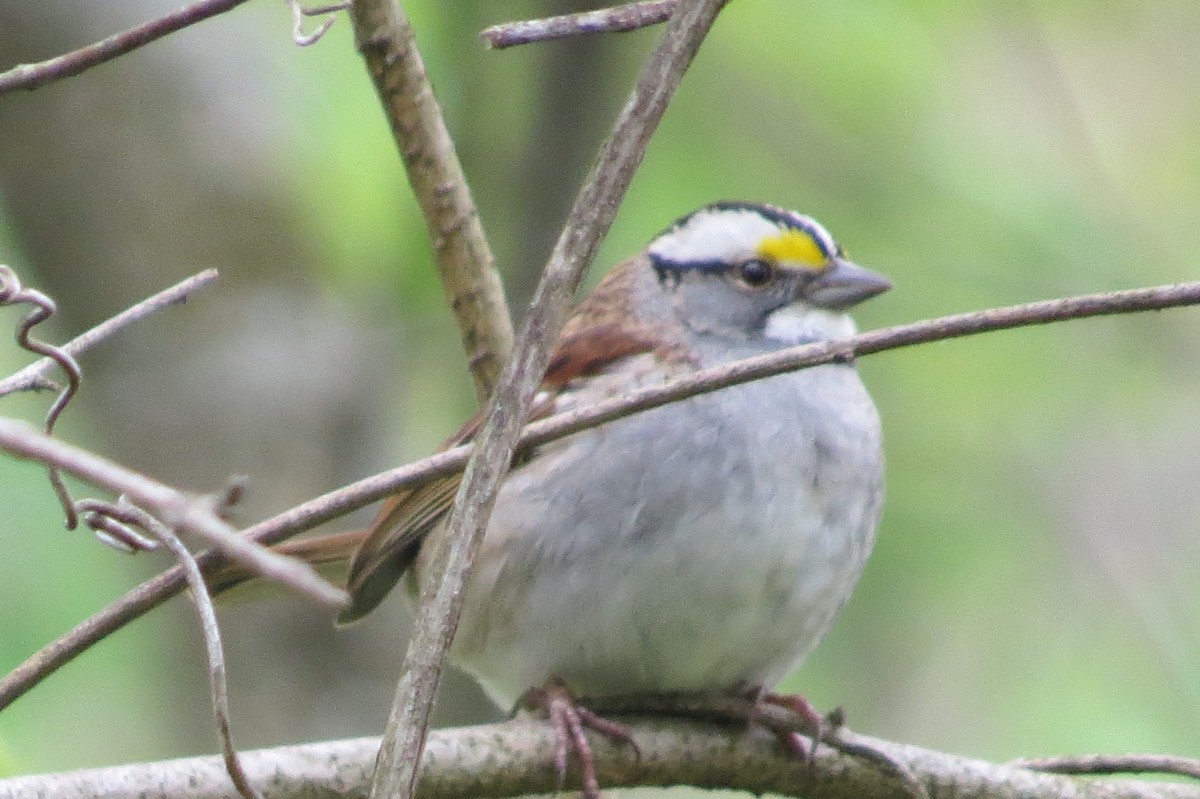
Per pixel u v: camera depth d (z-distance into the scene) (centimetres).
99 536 517
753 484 709
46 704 1021
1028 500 1157
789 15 1212
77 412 1070
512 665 731
